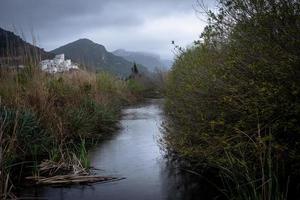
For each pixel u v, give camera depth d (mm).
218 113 5340
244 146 4852
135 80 27719
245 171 4852
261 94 4383
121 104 19312
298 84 4293
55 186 5805
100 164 7184
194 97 5867
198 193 5312
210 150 5242
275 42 4547
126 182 5969
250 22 4871
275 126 4453
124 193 5445
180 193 5363
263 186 4273
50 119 9086
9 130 7391
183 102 6465
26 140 7617
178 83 7637
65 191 5566
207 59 5750
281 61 4277
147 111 17500
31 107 8930
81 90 12844
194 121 5906
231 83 5066
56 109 9867
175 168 6719
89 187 5746
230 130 5031
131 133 11039
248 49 4855
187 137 6082
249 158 4922
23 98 9133
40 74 10469
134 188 5660
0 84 9383
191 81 6105
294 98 4379
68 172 6410
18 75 9969
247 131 4801
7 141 7031
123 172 6570
